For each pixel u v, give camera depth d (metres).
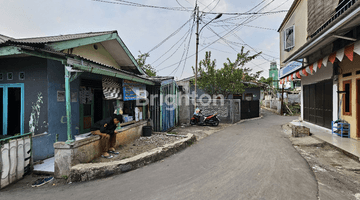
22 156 3.94
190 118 12.70
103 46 7.11
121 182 3.71
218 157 5.25
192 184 3.58
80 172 3.77
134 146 5.94
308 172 4.09
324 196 3.08
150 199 3.06
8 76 5.25
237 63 14.49
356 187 3.40
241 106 15.36
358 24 4.42
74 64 3.75
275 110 22.03
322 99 8.96
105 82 5.39
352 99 6.70
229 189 3.34
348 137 6.82
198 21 11.73
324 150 5.75
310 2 7.70
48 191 3.38
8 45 3.59
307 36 8.55
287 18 11.80
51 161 4.70
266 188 3.36
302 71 7.86
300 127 7.60
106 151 4.84
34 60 5.01
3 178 3.48
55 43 4.21
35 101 5.02
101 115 6.82
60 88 5.30
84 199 3.08
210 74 13.04
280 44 13.51
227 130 9.82
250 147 6.30
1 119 5.32
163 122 8.80
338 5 5.77
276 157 5.16
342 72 7.24
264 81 21.55
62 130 5.35
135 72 9.25
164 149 5.38
